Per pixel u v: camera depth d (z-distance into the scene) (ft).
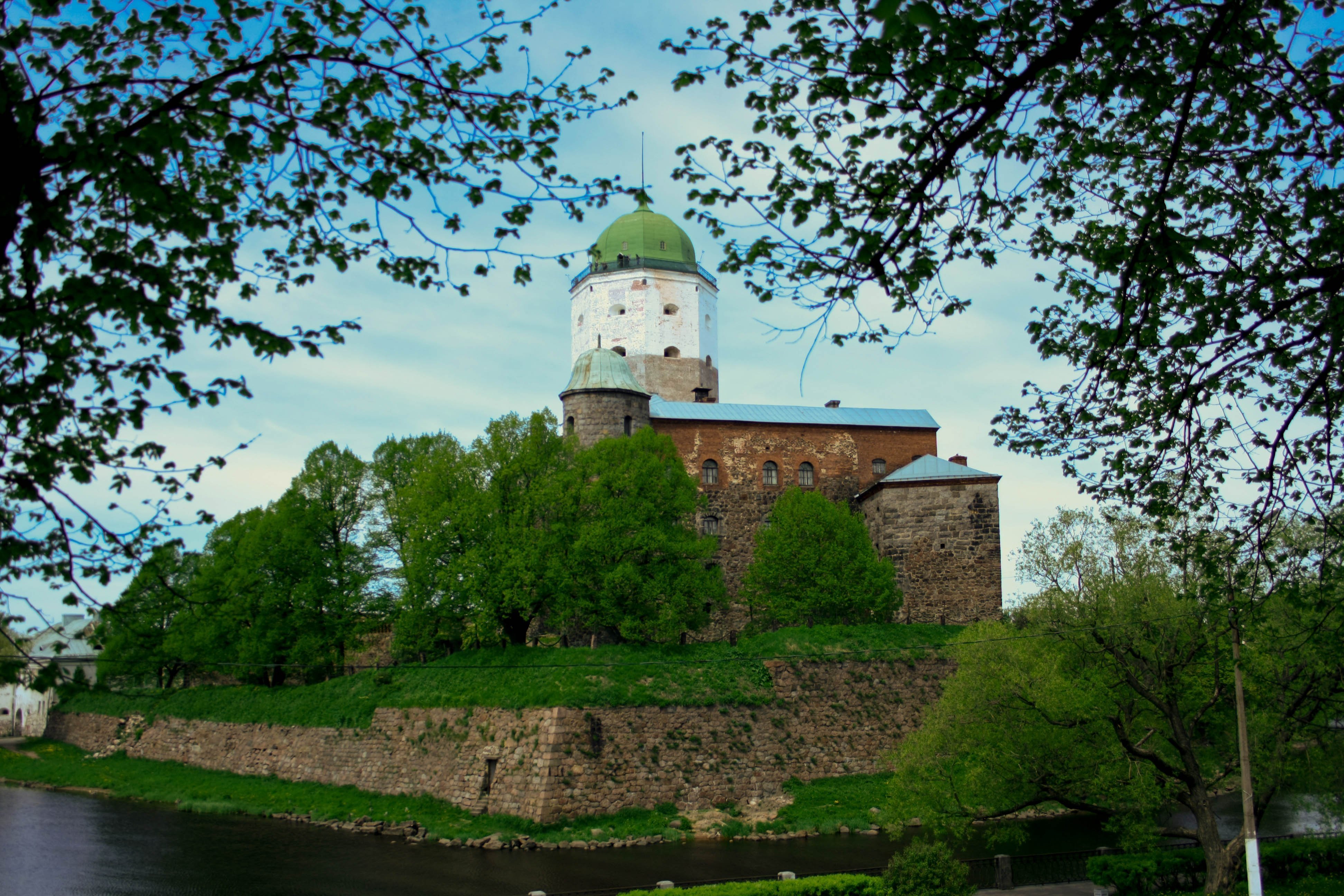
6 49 35.04
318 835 134.10
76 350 36.91
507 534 163.94
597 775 133.39
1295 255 49.01
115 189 38.42
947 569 193.26
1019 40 40.29
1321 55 44.34
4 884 107.76
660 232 243.40
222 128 40.06
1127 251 49.49
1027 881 99.76
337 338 38.32
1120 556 97.71
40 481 35.19
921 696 160.97
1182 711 96.89
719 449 211.00
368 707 163.73
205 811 153.58
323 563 193.06
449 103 41.16
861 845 122.83
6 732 280.31
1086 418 56.70
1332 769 96.02
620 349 235.20
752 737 146.10
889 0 23.31
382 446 202.90
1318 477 52.75
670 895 82.02
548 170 42.47
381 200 40.09
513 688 144.77
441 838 128.06
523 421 178.60
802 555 176.45
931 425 222.69
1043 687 90.84
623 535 164.14
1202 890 92.48
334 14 40.60
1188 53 42.78
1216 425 55.57
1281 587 58.80
